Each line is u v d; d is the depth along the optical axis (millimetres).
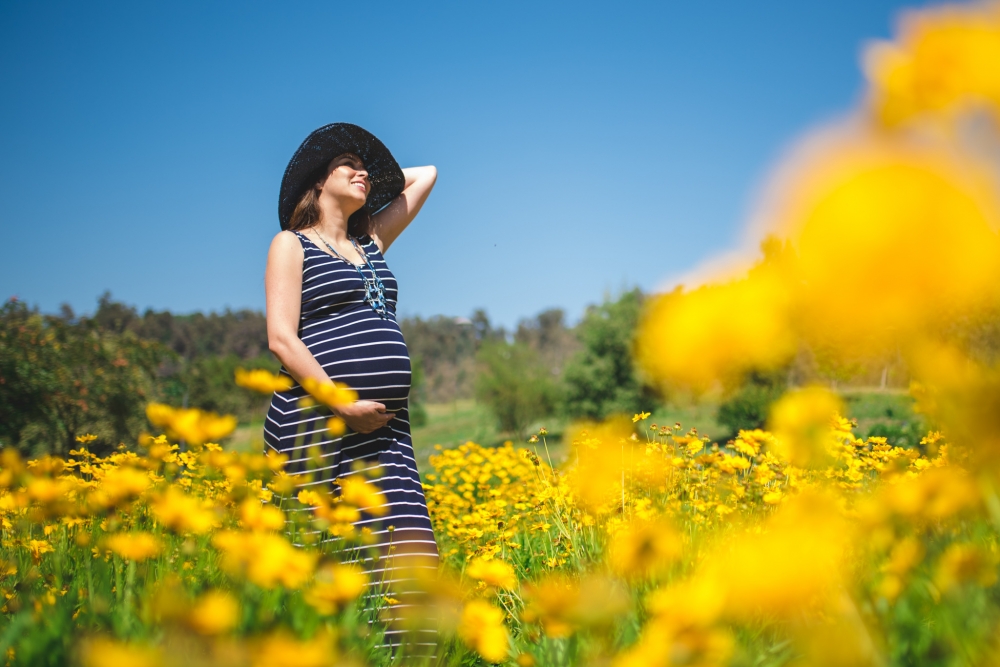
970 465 871
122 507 1815
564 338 88812
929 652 1010
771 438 2799
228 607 970
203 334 80562
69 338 18078
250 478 2236
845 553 1111
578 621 1100
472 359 87375
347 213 2787
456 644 1658
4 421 15641
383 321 2572
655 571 1333
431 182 3449
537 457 3076
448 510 3973
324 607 1138
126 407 18312
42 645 1161
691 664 793
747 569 555
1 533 2172
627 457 2287
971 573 1054
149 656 851
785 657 1098
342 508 1842
